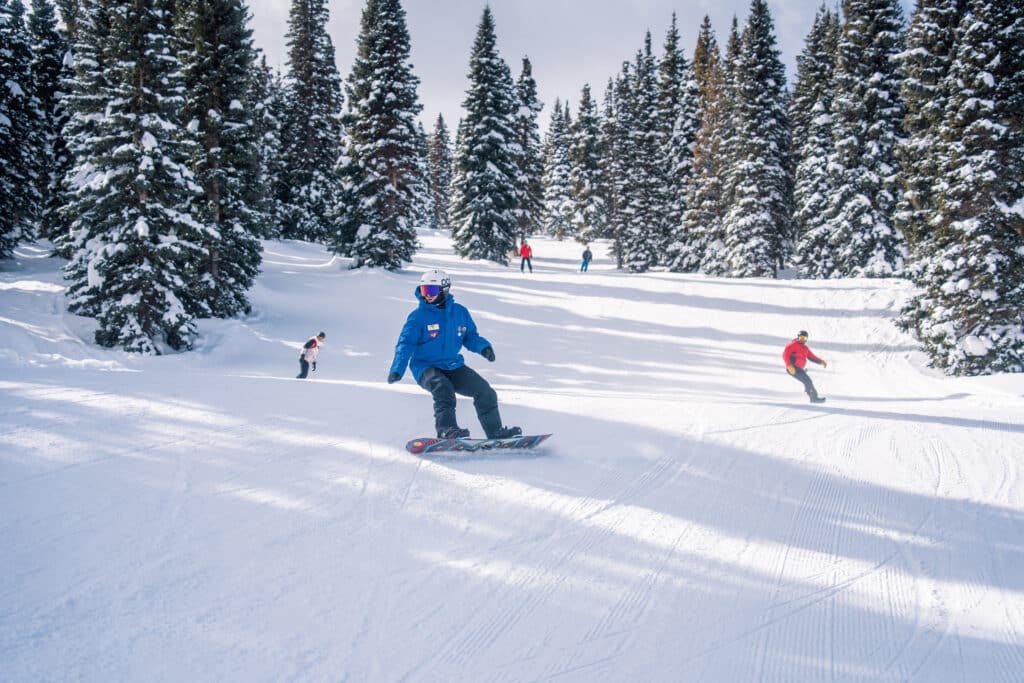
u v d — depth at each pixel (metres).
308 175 40.19
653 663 2.50
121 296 18.03
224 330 20.14
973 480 4.84
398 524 3.49
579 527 3.65
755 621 2.86
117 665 2.21
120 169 17.69
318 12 38.91
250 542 3.15
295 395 5.86
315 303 24.42
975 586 3.30
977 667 2.61
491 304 24.19
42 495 3.42
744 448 5.23
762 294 24.58
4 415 4.50
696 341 20.58
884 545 3.73
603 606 2.88
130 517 3.28
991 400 12.10
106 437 4.29
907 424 6.25
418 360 4.80
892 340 20.20
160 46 18.05
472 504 3.83
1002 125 16.47
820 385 17.16
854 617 2.95
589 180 55.28
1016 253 16.69
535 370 18.36
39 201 29.12
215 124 21.50
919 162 19.23
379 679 2.28
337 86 40.22
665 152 43.16
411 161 29.72
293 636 2.47
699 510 4.01
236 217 22.23
